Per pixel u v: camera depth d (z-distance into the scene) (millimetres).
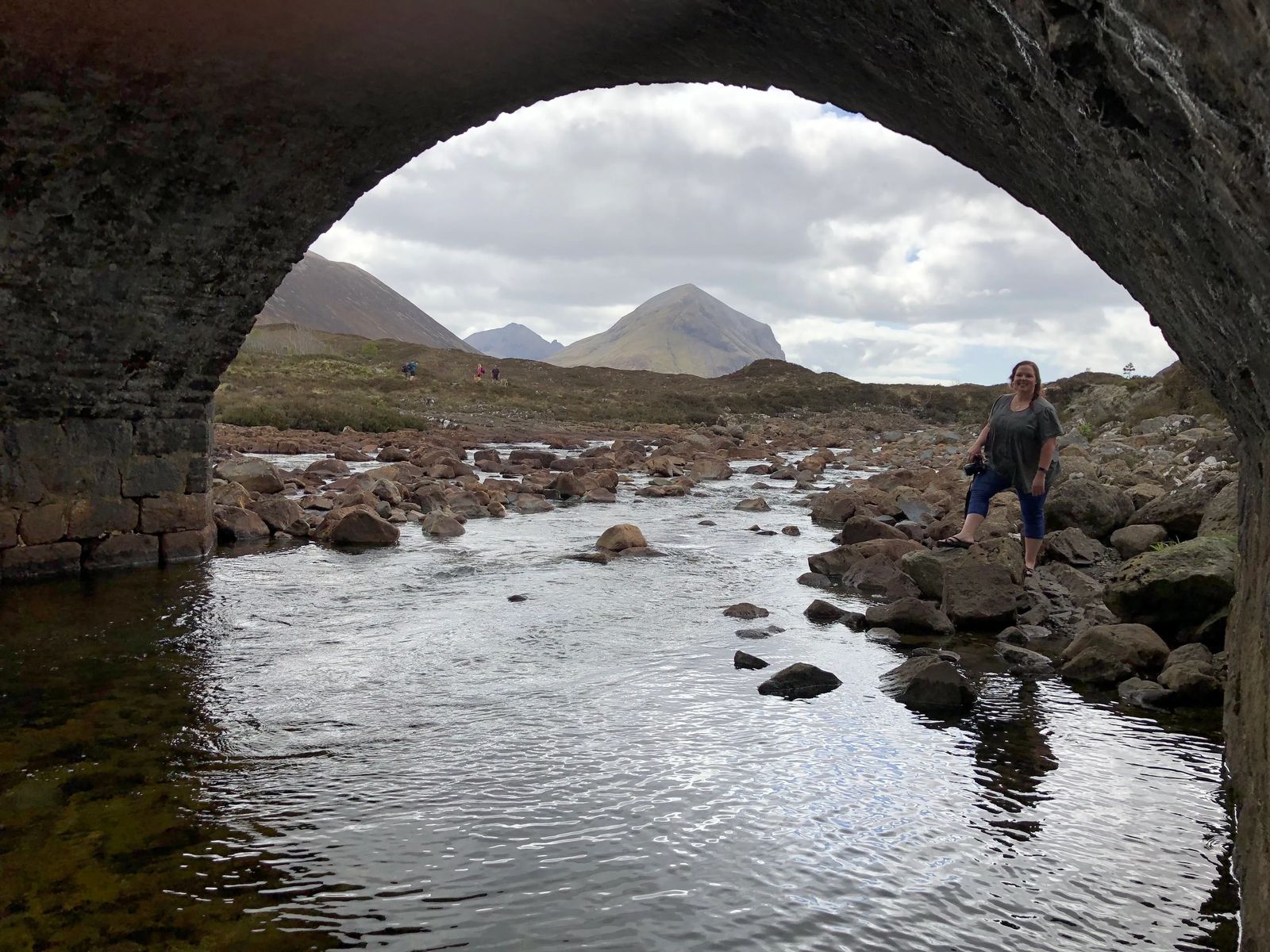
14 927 3457
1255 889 2963
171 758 5062
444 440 30328
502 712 5801
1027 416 8656
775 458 27438
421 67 8680
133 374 10133
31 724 5559
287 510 12953
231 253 9930
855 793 4621
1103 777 4789
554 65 8945
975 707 5895
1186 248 2783
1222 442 16156
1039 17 2516
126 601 8750
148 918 3521
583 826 4270
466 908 3596
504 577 10016
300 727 5527
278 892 3699
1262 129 1720
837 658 7016
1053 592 8664
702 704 5945
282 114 8852
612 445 29625
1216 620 6652
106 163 8453
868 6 4637
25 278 8797
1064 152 3705
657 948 3324
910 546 10461
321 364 60750
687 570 10492
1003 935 3396
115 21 7328
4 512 9547
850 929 3445
